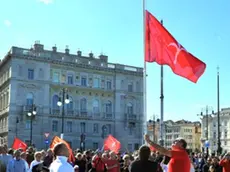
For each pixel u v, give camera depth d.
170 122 195.75
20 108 76.81
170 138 190.62
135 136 88.81
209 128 146.75
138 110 90.06
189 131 182.00
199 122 182.25
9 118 75.75
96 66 85.88
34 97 78.56
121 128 87.38
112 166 19.81
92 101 85.38
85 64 84.75
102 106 86.44
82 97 84.25
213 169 23.05
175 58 14.63
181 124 186.50
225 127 141.88
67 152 6.79
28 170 16.41
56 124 80.44
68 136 81.25
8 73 79.81
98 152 22.12
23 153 16.61
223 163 17.78
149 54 15.13
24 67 78.31
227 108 143.38
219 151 52.66
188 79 14.53
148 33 15.25
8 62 80.19
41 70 79.94
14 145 28.23
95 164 19.80
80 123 83.19
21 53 78.00
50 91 80.62
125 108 88.75
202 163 31.17
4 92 81.62
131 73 89.88
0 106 84.44
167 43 14.80
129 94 89.25
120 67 88.94
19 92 77.38
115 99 87.62
